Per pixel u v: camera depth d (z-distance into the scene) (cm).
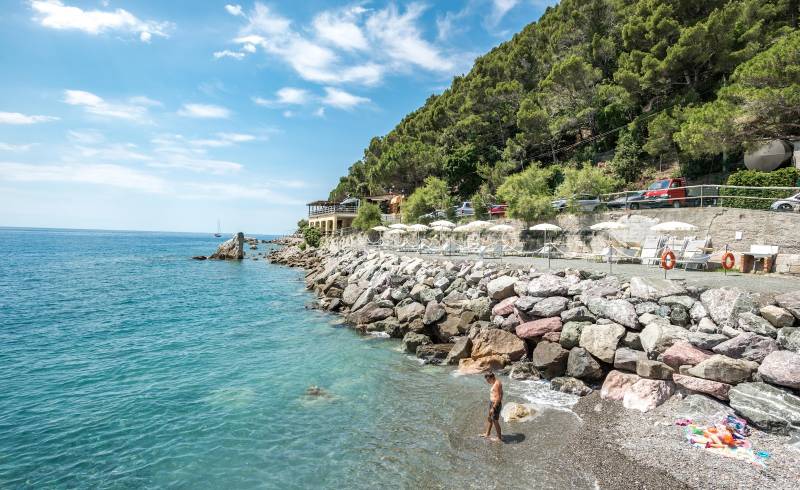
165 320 2442
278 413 1188
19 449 1011
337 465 920
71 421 1158
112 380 1473
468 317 1744
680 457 848
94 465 944
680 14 3931
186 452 992
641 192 2789
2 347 1889
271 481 871
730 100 2422
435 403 1220
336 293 2988
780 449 840
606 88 4294
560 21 6088
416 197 4853
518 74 5906
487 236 3397
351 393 1316
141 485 869
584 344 1302
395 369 1530
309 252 6862
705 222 2041
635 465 839
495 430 1030
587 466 854
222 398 1300
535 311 1526
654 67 3691
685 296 1261
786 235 1752
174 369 1583
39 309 2772
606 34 5066
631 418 1026
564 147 5019
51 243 13625
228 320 2433
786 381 929
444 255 3138
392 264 2923
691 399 1033
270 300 3152
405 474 872
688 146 2545
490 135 5681
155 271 5369
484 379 1397
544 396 1220
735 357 1038
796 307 1042
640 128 3966
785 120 2298
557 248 2702
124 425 1132
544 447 939
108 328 2248
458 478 845
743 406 931
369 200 7275
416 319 1958
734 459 826
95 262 6700
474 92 5725
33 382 1457
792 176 2183
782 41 2305
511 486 807
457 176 5441
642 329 1256
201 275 4934
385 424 1100
